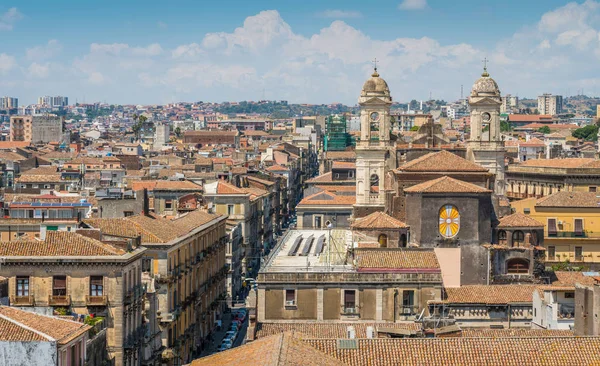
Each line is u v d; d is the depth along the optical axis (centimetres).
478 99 19225
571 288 11619
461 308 12381
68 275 12175
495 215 14750
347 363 8488
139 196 17275
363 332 11294
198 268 17575
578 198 18725
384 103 19700
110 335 12144
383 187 19450
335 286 12319
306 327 11825
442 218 13938
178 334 15662
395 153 19575
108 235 13838
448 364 8569
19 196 19825
